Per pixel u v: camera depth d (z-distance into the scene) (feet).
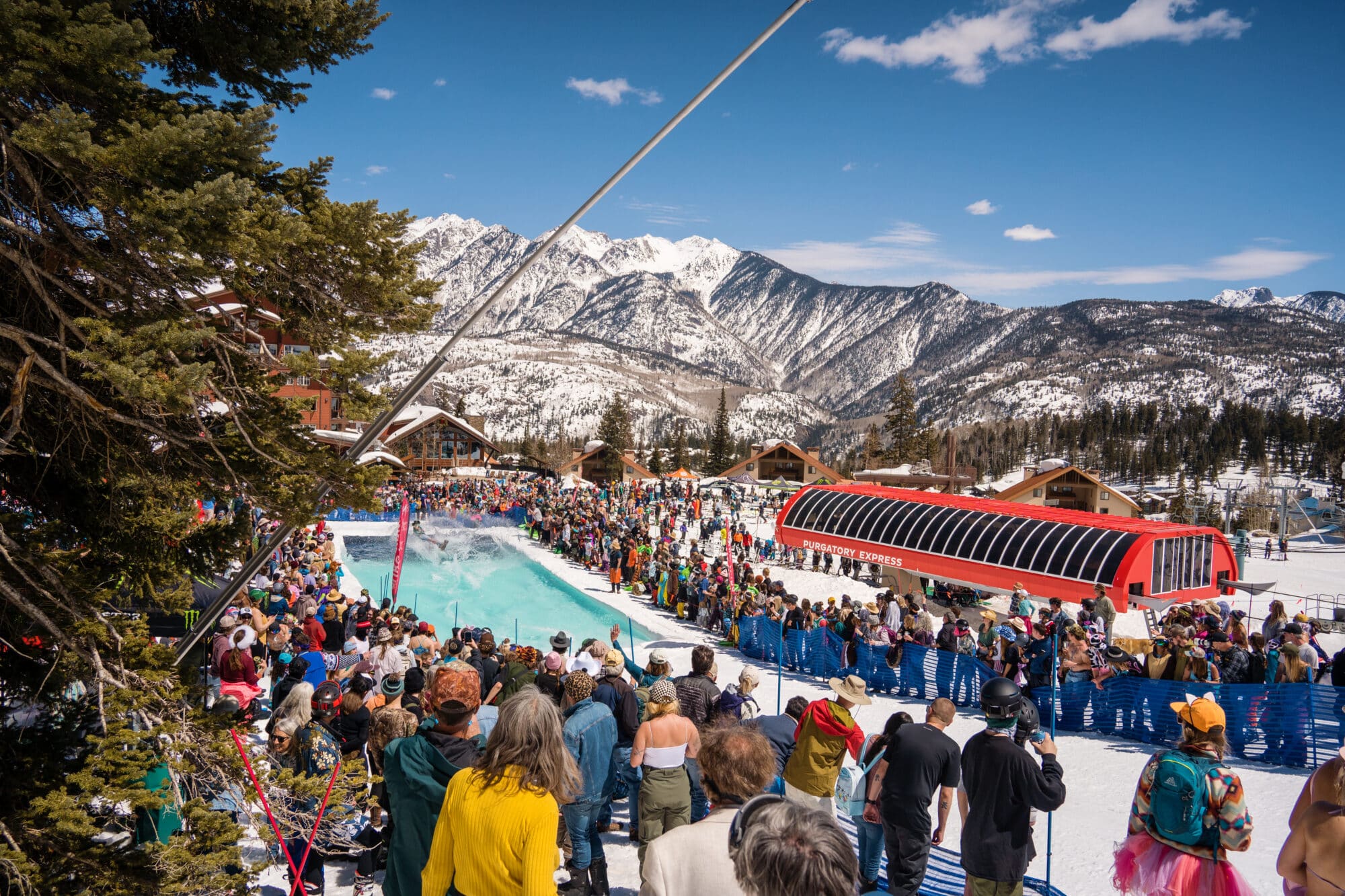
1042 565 91.86
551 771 12.94
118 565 23.91
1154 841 17.29
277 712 25.57
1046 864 27.99
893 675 59.21
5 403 22.99
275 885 25.22
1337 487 468.34
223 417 23.45
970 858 19.33
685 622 91.71
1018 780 18.90
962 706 54.49
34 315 22.00
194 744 20.86
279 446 21.75
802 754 22.66
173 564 24.29
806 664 66.59
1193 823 16.55
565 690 24.57
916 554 104.94
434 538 152.25
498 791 12.74
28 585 20.80
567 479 305.73
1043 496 242.78
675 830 11.89
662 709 22.99
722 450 433.48
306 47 24.03
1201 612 67.67
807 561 137.08
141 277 20.44
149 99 20.18
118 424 22.93
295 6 23.04
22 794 19.81
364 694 28.25
